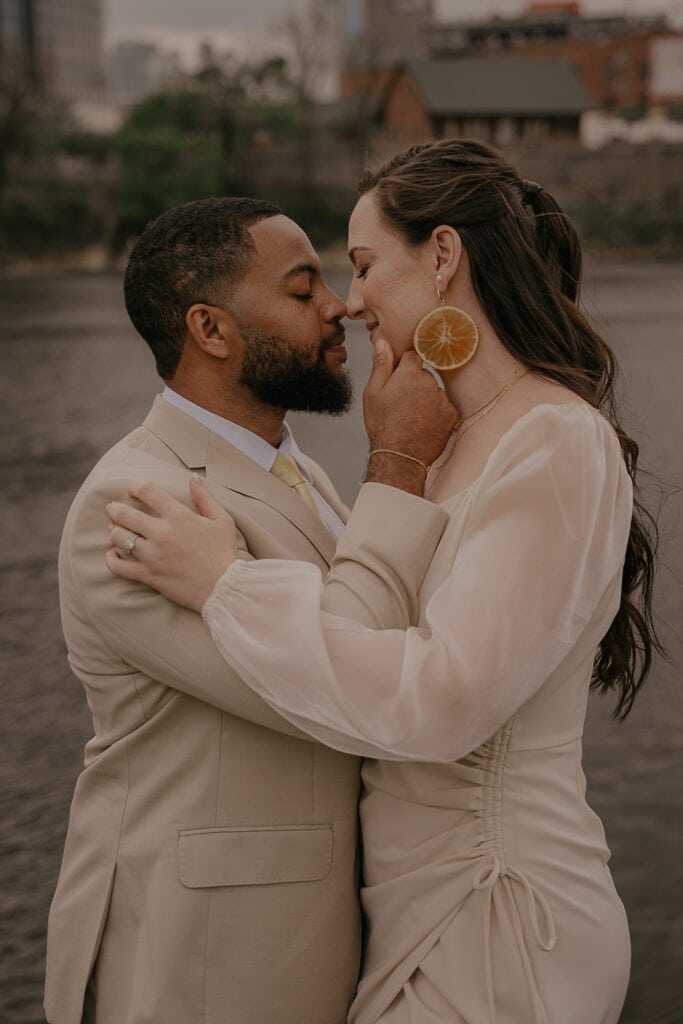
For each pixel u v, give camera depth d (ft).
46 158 212.02
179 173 202.80
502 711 4.70
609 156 222.69
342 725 4.74
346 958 5.54
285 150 211.00
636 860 14.57
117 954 5.51
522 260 5.34
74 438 49.29
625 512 5.08
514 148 222.89
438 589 4.88
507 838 5.03
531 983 4.93
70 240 211.00
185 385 6.03
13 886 14.51
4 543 31.60
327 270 158.20
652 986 12.00
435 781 5.13
